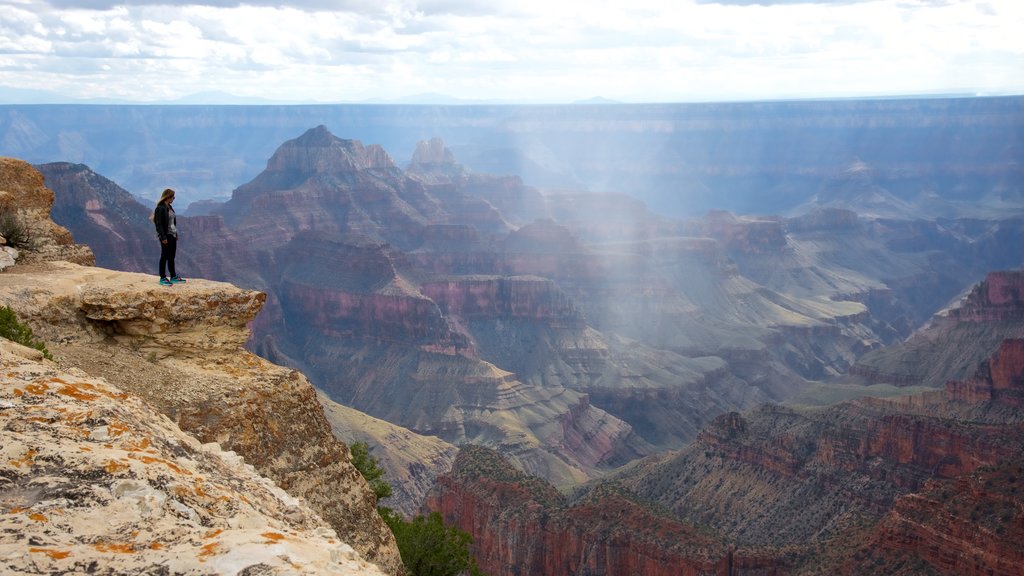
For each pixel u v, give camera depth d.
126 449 18.05
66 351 29.09
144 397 27.81
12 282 32.00
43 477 16.12
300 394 31.61
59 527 14.60
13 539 13.95
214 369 30.73
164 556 13.88
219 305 32.28
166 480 16.89
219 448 22.52
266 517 17.64
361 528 30.69
